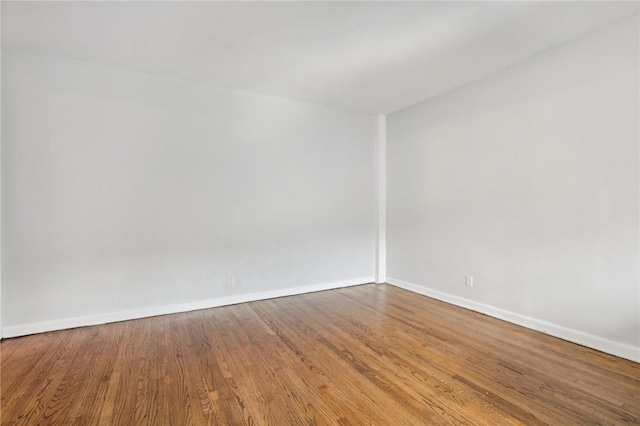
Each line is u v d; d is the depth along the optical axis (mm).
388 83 3676
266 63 3197
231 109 3885
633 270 2449
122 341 2836
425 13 2357
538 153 3023
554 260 2918
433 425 1754
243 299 3996
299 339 2875
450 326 3174
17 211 2934
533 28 2564
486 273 3508
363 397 2004
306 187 4402
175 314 3566
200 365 2400
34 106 2980
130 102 3363
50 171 3045
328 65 3234
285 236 4266
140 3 2250
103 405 1921
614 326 2547
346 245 4742
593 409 1874
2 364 2418
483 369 2334
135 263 3414
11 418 1803
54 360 2480
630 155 2451
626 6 2281
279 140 4191
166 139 3543
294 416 1827
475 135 3604
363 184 4863
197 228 3721
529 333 2994
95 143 3217
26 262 2973
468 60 3113
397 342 2805
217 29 2586
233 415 1835
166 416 1825
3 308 2893
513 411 1863
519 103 3172
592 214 2664
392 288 4660
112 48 2908
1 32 2635
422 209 4305
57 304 3092
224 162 3855
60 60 3074
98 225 3244
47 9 2314
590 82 2658
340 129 4637
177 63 3209
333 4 2254
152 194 3480
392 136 4797
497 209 3391
